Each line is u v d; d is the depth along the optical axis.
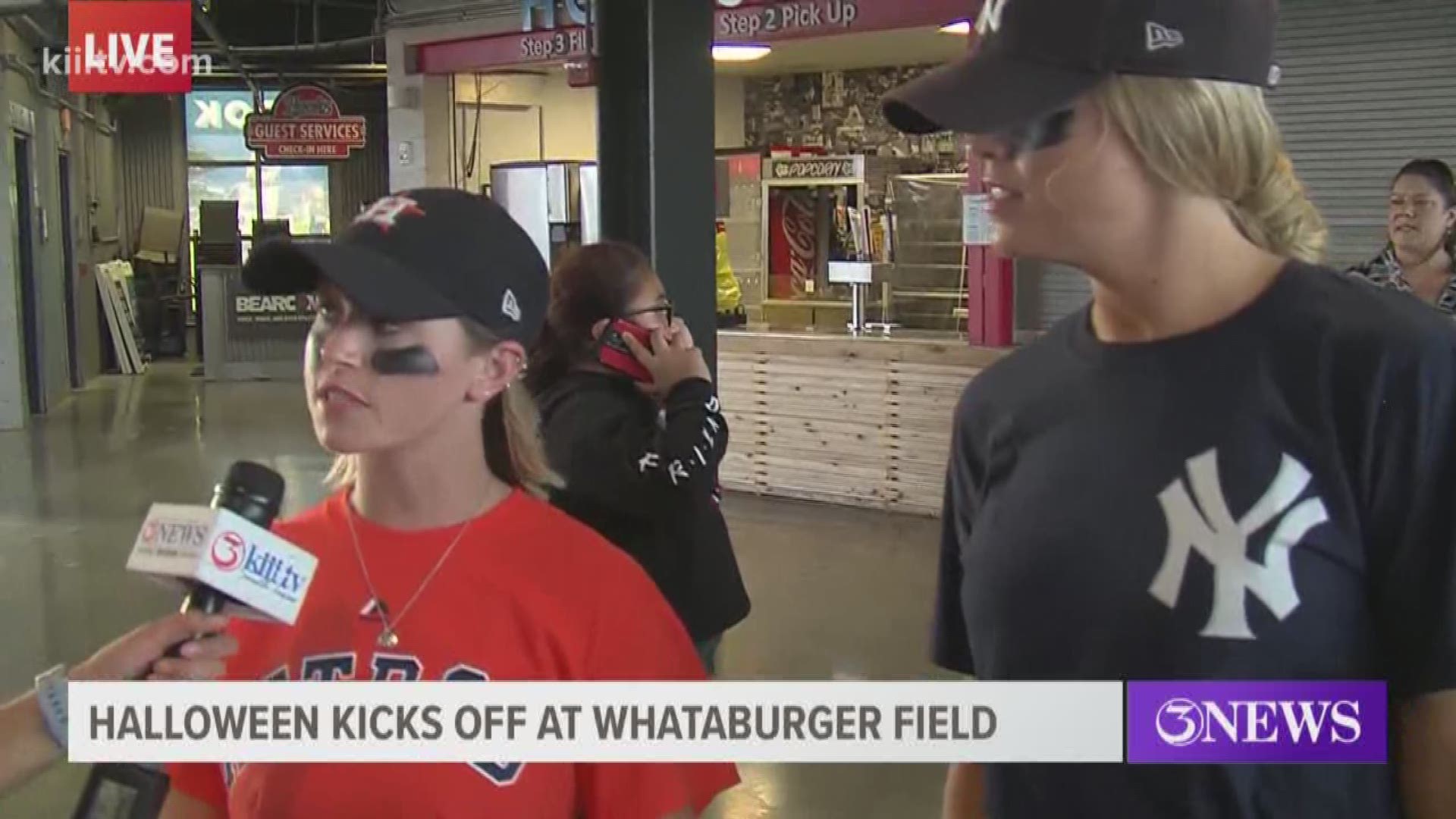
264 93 21.08
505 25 11.23
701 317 4.27
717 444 2.71
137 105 20.88
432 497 1.58
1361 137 6.91
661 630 1.62
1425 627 1.21
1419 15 6.68
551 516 1.64
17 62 12.57
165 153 21.05
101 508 8.58
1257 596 1.23
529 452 1.69
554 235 11.20
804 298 9.44
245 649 1.58
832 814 4.02
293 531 1.63
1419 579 1.21
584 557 1.60
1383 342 1.21
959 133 1.31
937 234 8.57
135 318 18.05
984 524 1.45
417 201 1.56
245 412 13.11
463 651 1.53
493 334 1.54
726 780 1.63
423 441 1.56
